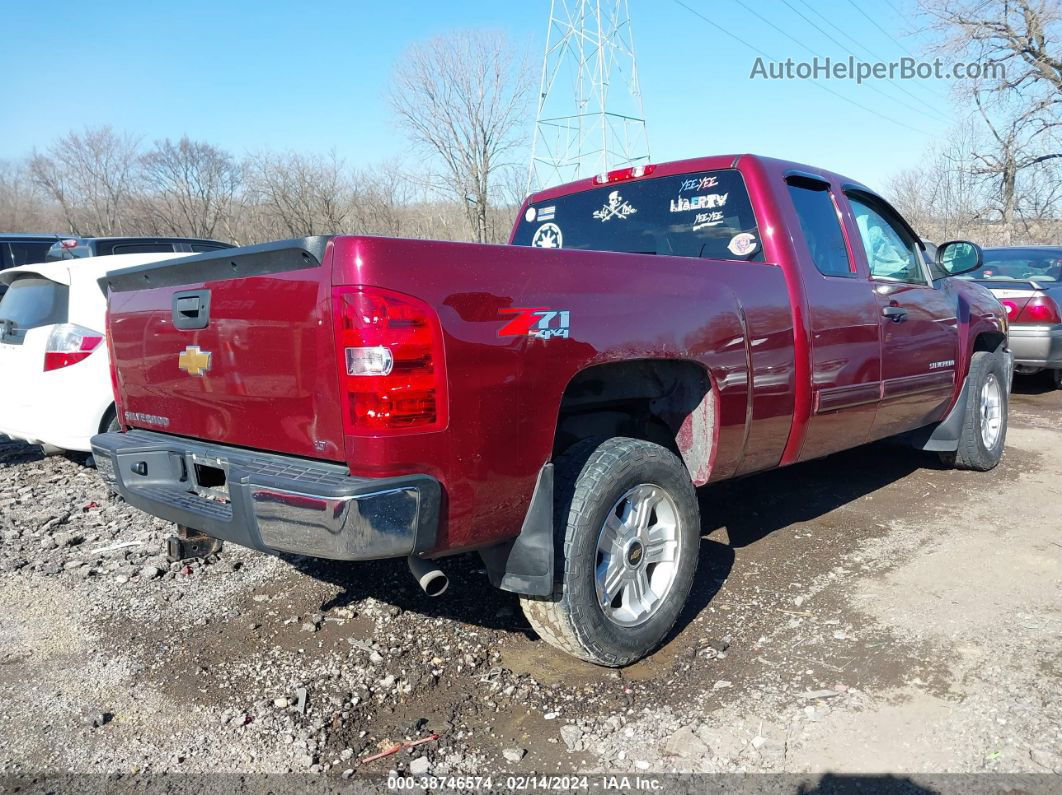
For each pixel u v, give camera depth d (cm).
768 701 281
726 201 392
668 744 259
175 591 385
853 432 421
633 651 300
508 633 338
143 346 323
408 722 275
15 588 391
